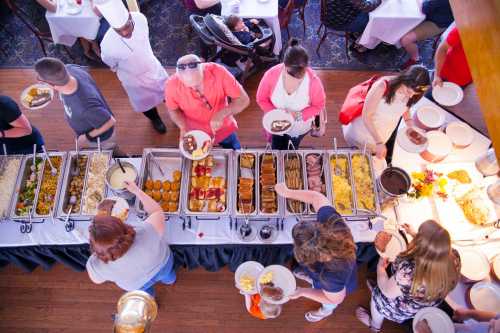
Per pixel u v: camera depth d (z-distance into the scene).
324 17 4.04
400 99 2.57
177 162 2.80
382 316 2.79
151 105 3.56
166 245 2.47
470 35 2.07
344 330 3.12
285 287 2.33
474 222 2.62
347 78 4.40
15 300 3.27
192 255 2.81
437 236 1.91
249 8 3.94
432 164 2.86
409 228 2.56
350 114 2.97
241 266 2.57
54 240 2.60
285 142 3.17
